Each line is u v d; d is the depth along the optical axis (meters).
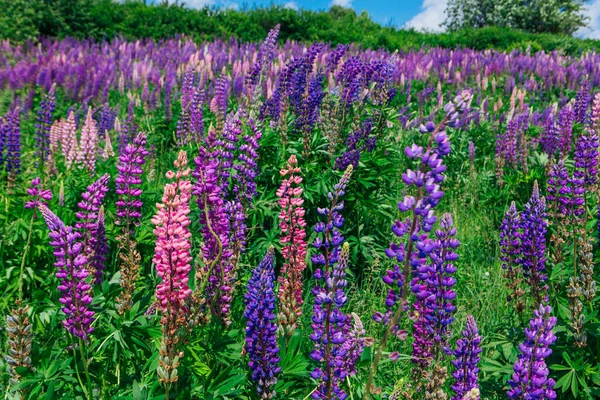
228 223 3.54
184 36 22.75
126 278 3.38
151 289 4.27
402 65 16.05
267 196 5.38
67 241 2.72
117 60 17.25
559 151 7.42
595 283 3.67
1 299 4.21
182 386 2.75
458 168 8.49
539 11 43.50
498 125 9.70
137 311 3.05
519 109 11.77
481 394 3.32
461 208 7.27
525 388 2.55
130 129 8.24
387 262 5.45
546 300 3.87
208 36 22.88
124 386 2.94
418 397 3.30
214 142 3.87
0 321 3.89
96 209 3.59
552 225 4.75
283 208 3.46
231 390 2.68
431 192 2.08
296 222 3.44
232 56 16.67
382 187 6.27
